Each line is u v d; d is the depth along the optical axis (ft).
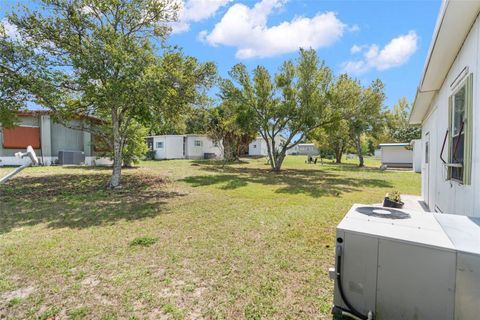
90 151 56.08
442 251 4.66
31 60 21.97
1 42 21.15
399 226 5.73
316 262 10.30
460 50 10.18
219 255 10.95
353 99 46.62
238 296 8.00
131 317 7.02
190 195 24.75
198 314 7.16
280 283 8.74
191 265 10.04
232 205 20.57
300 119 48.06
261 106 50.24
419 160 53.93
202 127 74.23
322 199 23.48
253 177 40.57
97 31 23.04
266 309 7.36
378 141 84.17
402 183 35.76
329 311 7.20
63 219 16.30
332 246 11.96
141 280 8.92
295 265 10.05
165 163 65.62
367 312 5.42
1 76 21.93
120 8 25.32
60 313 7.17
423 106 19.60
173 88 25.46
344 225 5.82
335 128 49.11
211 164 65.51
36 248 11.60
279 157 52.03
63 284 8.65
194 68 26.96
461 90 10.31
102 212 18.04
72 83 24.54
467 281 4.48
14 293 8.13
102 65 22.50
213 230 14.25
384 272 5.21
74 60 21.74
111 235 13.37
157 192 26.02
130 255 10.93
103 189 27.22
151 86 22.31
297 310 7.30
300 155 139.85
